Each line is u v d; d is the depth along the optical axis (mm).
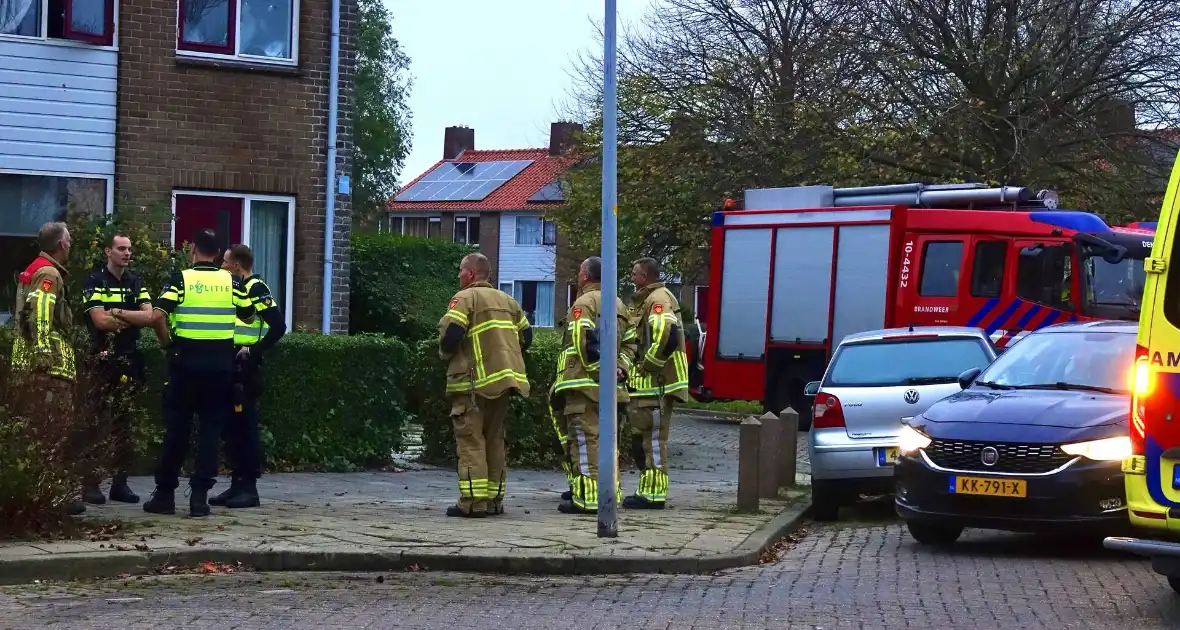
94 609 7480
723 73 34750
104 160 17453
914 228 21594
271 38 18344
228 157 18047
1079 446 9836
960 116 28281
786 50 34344
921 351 12836
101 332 10703
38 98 17109
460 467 11164
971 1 29234
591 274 11836
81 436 9867
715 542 10172
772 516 11953
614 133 10289
